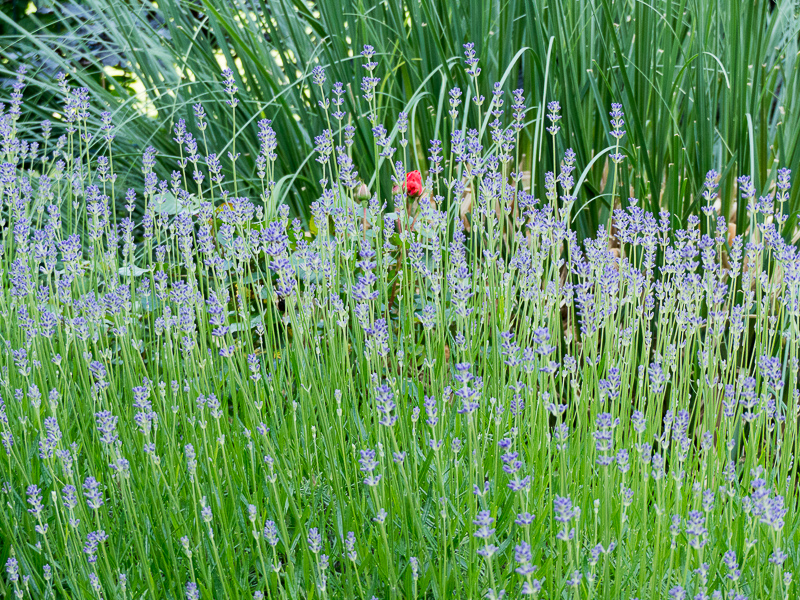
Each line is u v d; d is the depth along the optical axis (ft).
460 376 4.84
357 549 5.57
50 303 7.99
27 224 7.64
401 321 7.70
